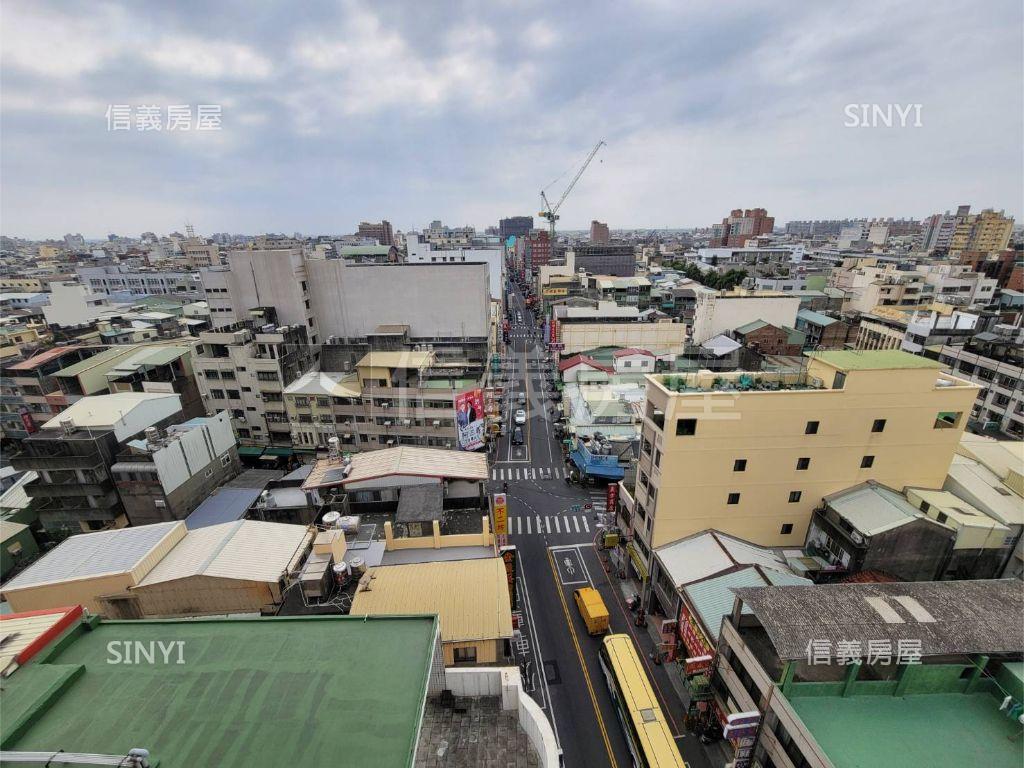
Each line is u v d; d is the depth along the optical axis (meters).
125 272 159.88
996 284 119.56
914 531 33.66
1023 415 66.69
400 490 40.91
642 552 42.28
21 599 31.27
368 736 11.69
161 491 47.47
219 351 66.94
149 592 31.95
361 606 30.38
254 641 15.00
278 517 46.34
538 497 61.22
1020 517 35.19
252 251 78.81
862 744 21.52
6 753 11.09
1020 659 23.48
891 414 36.38
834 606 25.20
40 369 67.25
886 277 124.00
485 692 16.52
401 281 85.31
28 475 56.47
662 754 26.61
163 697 13.15
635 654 32.94
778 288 132.25
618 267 180.25
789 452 36.91
